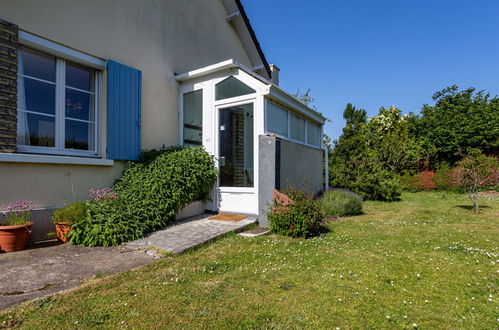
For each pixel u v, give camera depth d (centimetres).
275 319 225
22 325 214
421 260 376
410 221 680
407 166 1630
